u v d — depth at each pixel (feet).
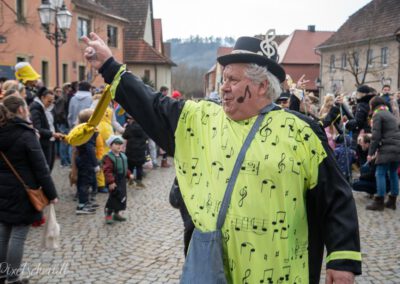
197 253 7.03
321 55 146.82
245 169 6.95
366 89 28.32
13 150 13.42
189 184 7.59
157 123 7.96
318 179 7.06
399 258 17.53
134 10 123.34
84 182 23.72
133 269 16.17
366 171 27.37
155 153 41.45
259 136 7.07
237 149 7.09
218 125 7.48
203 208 7.22
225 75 7.37
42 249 17.99
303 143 7.01
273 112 7.25
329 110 29.58
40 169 13.74
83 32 91.81
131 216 23.65
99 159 28.40
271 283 6.77
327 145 7.20
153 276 15.56
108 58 8.21
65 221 22.29
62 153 38.93
